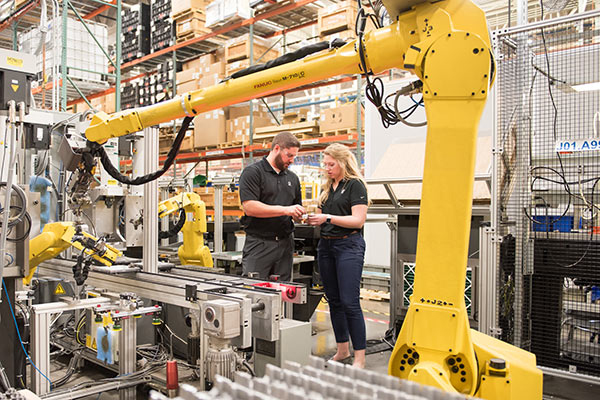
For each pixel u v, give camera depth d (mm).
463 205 1488
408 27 1629
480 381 1588
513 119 2742
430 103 1524
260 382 909
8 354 2457
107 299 2705
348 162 3059
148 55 7422
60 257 3363
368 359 3557
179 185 5328
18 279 2607
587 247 2691
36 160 3846
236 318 1871
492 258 2633
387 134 4172
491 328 2633
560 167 2887
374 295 5766
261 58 6262
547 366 2750
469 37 1469
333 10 5246
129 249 4086
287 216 3336
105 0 6355
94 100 8320
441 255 1511
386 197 3818
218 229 5176
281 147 3242
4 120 2572
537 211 2928
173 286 2295
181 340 3238
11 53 2373
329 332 4406
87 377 3154
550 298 2783
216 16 6191
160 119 2561
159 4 7199
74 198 2861
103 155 2795
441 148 1510
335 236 3047
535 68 2730
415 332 1525
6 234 2104
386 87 4172
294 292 2312
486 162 3328
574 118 2727
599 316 2811
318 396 855
